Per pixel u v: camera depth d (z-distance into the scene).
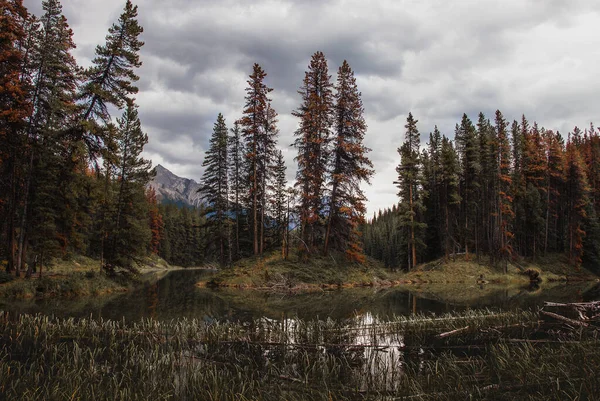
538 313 14.07
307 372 7.68
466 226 47.22
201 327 11.41
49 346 9.16
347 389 6.71
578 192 48.28
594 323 12.23
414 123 44.91
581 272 45.81
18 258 22.84
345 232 32.31
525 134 51.28
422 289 29.95
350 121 32.34
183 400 6.09
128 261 28.45
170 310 16.61
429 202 50.72
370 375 7.46
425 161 51.00
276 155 36.25
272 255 31.94
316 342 10.29
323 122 32.91
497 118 43.16
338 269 31.45
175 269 77.75
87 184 25.69
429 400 6.01
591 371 6.71
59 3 24.22
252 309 17.23
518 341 9.98
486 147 45.25
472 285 35.47
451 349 9.53
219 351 9.33
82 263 39.41
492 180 45.59
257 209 38.53
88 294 22.89
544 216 51.47
